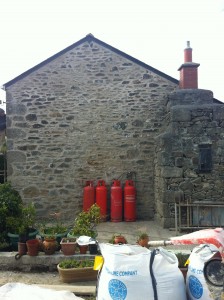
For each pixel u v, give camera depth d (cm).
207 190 691
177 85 826
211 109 693
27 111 809
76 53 825
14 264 460
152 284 261
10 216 532
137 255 274
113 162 814
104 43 823
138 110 820
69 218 803
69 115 815
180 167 694
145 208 811
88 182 800
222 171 689
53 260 456
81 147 813
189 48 809
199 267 273
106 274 272
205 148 693
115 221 770
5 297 325
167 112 777
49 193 804
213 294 246
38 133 807
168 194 694
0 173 830
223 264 259
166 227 695
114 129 818
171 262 281
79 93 819
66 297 335
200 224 679
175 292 266
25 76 811
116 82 823
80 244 428
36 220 792
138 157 816
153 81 824
